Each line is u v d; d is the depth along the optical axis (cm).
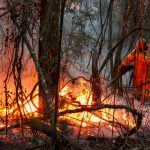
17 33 554
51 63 637
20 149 532
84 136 589
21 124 568
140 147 524
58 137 489
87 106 551
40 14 580
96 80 577
